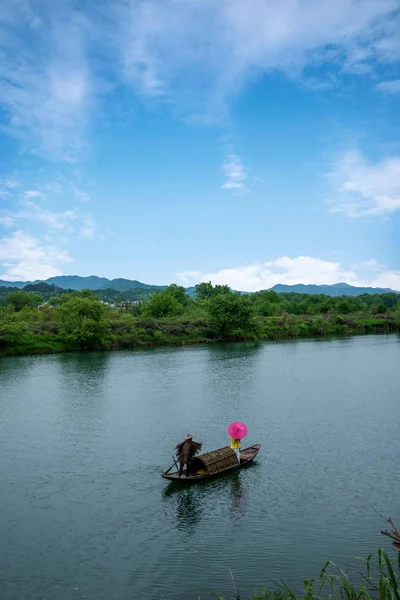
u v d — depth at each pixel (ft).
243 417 137.90
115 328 383.45
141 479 91.56
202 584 58.29
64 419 138.00
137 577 59.93
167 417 139.03
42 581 59.26
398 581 56.95
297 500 81.35
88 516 76.43
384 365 245.65
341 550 65.41
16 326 310.86
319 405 152.25
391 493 83.66
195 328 421.59
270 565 62.03
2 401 163.73
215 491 85.56
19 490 86.84
